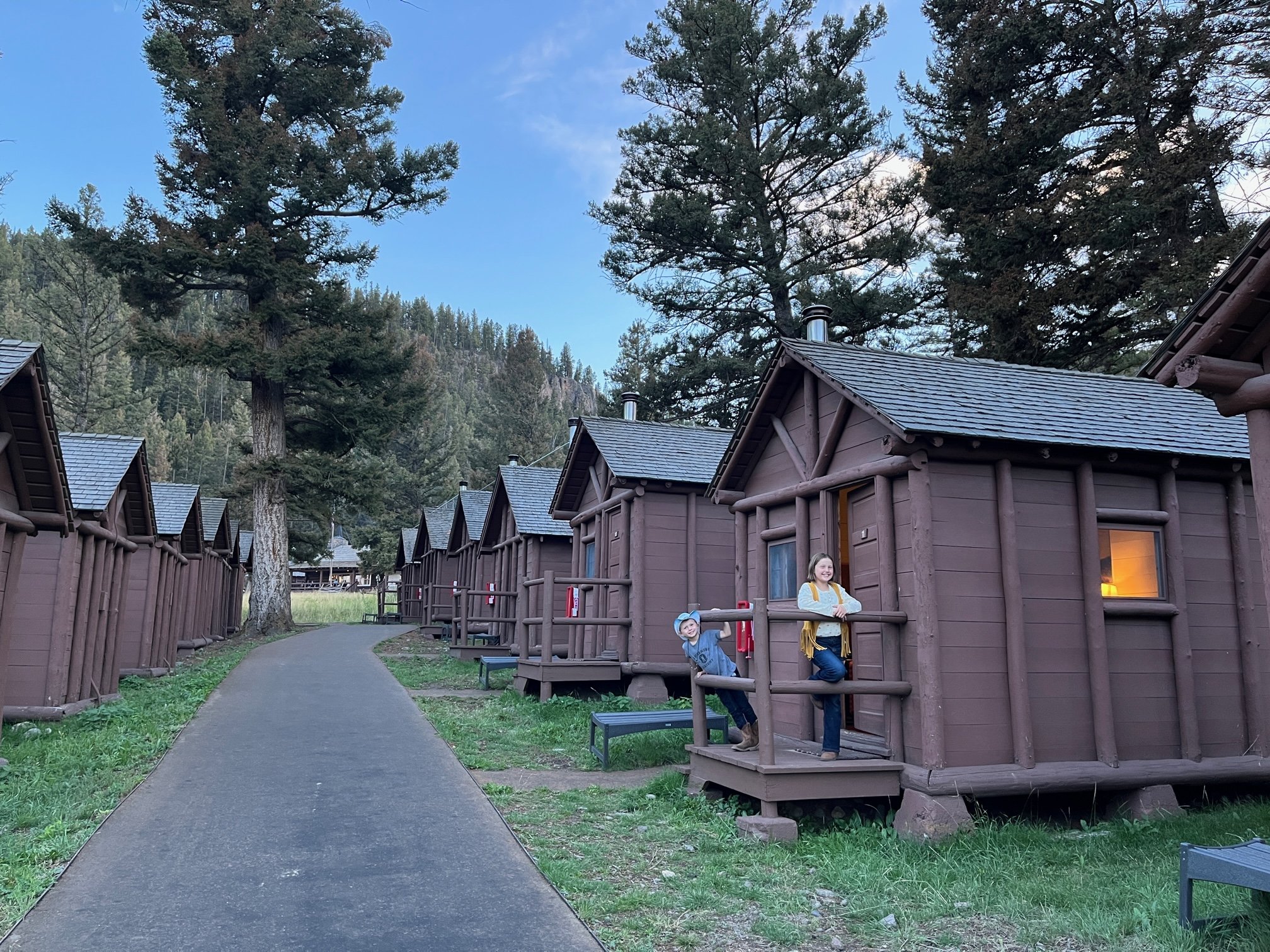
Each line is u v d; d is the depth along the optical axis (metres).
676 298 28.61
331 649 22.34
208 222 25.59
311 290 26.95
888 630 7.46
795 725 8.95
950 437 7.21
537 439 64.50
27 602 11.27
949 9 23.67
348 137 27.11
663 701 13.41
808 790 6.75
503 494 23.73
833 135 26.06
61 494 9.45
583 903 5.10
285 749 9.45
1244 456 8.22
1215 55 17.94
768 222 26.98
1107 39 19.80
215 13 26.94
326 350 25.89
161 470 65.50
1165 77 18.70
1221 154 17.39
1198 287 16.61
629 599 14.42
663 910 5.04
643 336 37.56
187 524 21.55
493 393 70.56
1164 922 4.76
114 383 44.75
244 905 5.04
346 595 54.09
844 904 5.25
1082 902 5.23
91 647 12.28
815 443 9.06
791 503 9.63
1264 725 8.20
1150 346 20.20
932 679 7.01
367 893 5.24
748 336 29.08
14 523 8.91
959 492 7.50
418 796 7.57
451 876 5.54
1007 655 7.38
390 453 56.78
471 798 7.53
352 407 28.42
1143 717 7.86
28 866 5.56
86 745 9.41
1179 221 18.14
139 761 8.78
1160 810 7.43
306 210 27.00
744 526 10.61
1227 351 5.41
